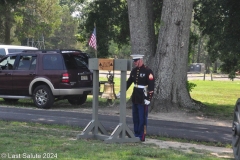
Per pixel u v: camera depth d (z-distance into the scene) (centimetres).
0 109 1652
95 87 1045
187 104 1744
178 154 890
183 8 1681
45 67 1745
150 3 1823
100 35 2142
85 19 2266
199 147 1026
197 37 2225
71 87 1712
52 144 938
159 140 1095
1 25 4462
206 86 3744
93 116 1051
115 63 1004
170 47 1703
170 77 1714
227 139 1148
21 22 4656
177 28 1695
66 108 1789
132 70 1055
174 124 1416
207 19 1992
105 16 2134
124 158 817
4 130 1121
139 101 1038
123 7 2136
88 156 825
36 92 1750
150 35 1814
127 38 2238
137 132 1058
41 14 5034
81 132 1129
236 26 1920
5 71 1831
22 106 1820
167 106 1705
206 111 1778
